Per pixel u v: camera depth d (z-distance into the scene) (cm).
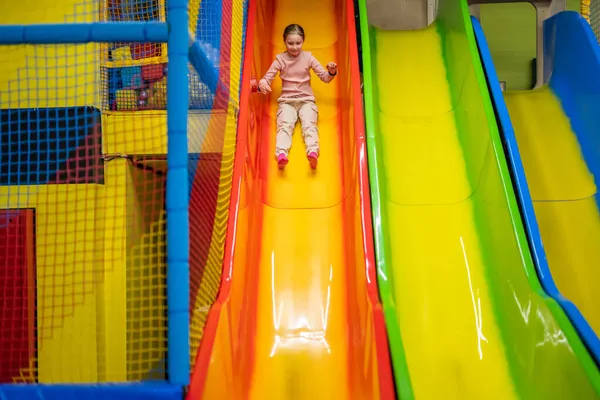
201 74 257
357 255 290
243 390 253
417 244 321
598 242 337
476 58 374
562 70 428
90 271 329
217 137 311
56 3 345
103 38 199
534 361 248
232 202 288
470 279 304
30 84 331
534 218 293
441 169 362
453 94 412
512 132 335
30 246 328
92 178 333
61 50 330
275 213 341
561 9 465
